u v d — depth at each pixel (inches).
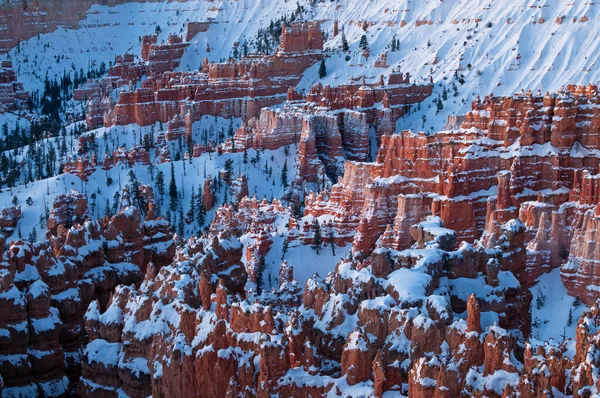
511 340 4040.4
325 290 5007.4
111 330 5147.6
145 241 6860.2
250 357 4325.8
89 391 5162.4
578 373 3747.5
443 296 4616.1
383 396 4062.5
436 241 5807.1
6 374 5187.0
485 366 3964.1
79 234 6053.2
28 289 5521.7
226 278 5851.4
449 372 3868.1
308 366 4335.6
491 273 5305.1
